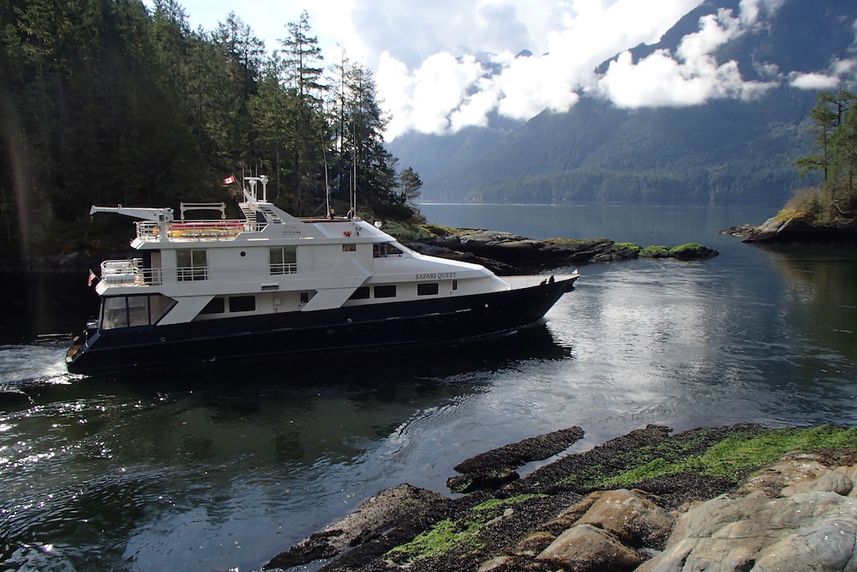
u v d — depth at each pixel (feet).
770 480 43.06
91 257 165.78
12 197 169.27
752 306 124.47
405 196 256.73
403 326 91.20
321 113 219.20
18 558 42.93
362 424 66.03
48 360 83.82
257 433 63.67
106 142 176.04
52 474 54.54
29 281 151.33
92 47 184.65
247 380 79.30
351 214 92.99
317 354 88.43
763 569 27.50
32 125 173.37
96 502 50.11
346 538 43.73
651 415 67.67
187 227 88.43
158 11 258.78
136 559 42.93
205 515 48.37
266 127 199.52
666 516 37.73
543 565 33.04
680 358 88.48
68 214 176.86
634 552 33.86
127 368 80.74
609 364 86.17
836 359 86.63
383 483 53.36
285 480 53.88
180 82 221.25
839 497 32.76
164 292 80.43
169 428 64.69
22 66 178.29
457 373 82.58
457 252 190.90
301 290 85.81
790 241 262.67
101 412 68.39
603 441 60.90
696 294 139.54
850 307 122.21
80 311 115.96
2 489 51.83
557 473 52.60
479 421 66.69
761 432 59.72
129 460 57.31
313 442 61.57
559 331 104.37
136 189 176.24
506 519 42.68
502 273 182.80
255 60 255.09
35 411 68.33
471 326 95.61
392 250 91.61
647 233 355.77
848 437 56.29
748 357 88.28
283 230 84.69
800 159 286.25
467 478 52.44
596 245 220.02
